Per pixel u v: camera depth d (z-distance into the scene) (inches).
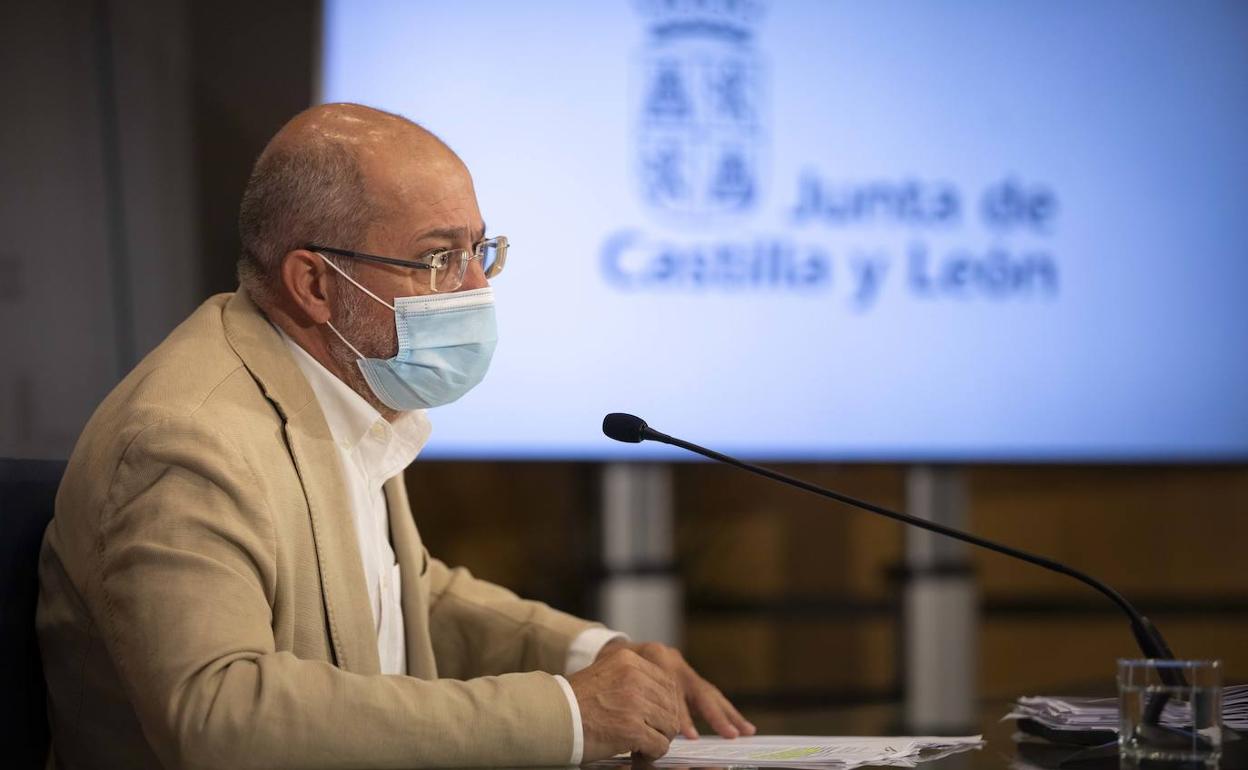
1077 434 420.2
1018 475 500.4
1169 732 129.6
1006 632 494.3
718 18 410.3
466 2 398.3
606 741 141.3
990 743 157.3
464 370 175.6
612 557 417.1
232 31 385.4
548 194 400.8
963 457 416.2
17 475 165.5
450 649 200.5
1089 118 425.1
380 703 137.0
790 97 413.7
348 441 176.2
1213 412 426.0
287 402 165.3
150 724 138.5
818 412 410.6
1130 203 425.7
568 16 403.2
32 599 163.9
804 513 489.1
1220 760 131.7
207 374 160.4
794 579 488.1
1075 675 494.6
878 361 413.7
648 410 403.2
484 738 138.3
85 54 358.9
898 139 417.1
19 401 328.5
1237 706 159.2
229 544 145.0
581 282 401.1
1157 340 424.8
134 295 361.7
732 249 408.5
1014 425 418.6
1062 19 424.5
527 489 482.6
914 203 417.1
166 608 139.3
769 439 408.5
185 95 379.9
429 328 172.2
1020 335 419.5
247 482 149.8
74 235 349.7
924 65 418.9
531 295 399.2
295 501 158.7
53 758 169.2
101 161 359.3
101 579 145.3
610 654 150.9
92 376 349.1
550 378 398.9
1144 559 502.6
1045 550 499.5
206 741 132.9
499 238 182.7
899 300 415.2
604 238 402.6
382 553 181.6
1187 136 428.8
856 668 483.5
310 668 139.0
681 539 485.7
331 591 159.9
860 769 138.7
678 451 402.3
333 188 169.8
